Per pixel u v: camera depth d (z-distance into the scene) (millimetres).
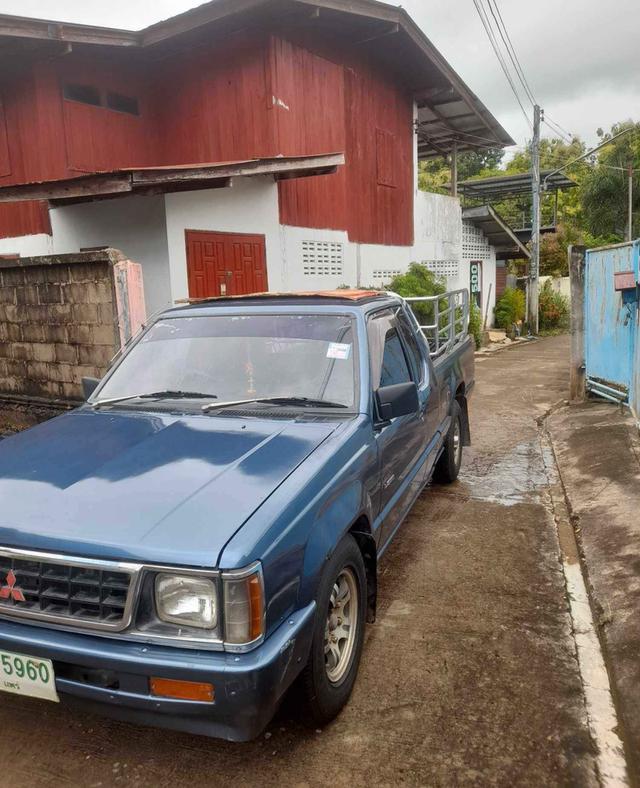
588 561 4277
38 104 9602
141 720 2191
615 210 33969
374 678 3076
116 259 6398
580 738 2648
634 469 5582
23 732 2768
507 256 23531
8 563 2312
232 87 10391
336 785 2436
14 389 7578
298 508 2408
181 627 2121
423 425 4406
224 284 9141
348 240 12555
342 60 12078
